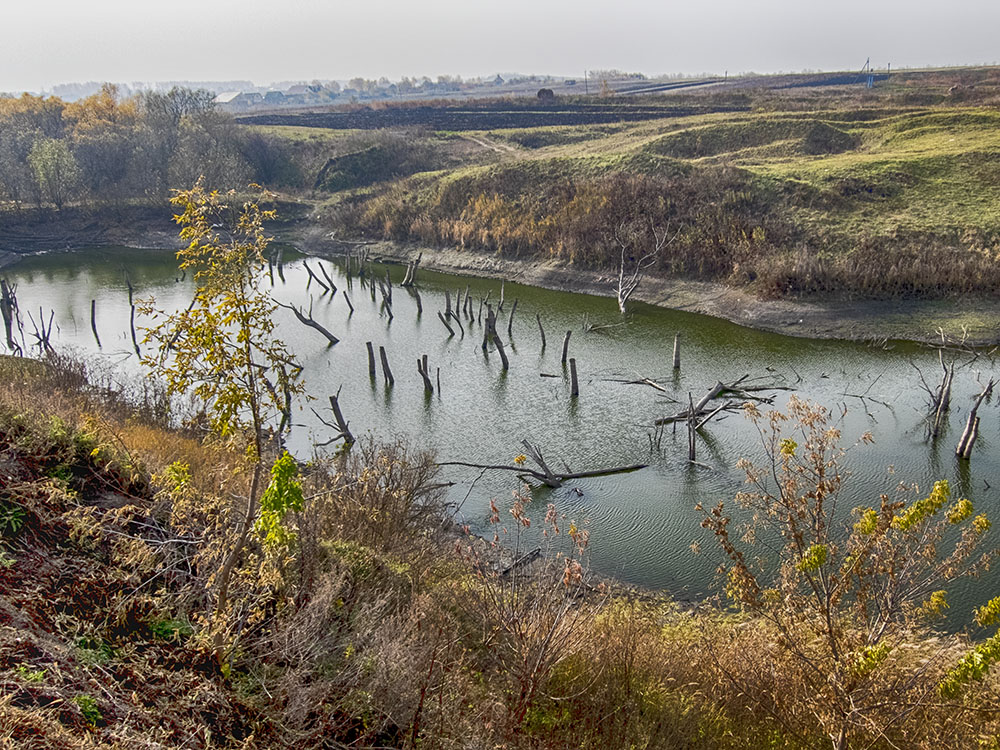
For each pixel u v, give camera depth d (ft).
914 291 138.62
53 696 26.86
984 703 30.63
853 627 33.45
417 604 37.09
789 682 33.01
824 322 136.67
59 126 316.19
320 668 31.71
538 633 34.60
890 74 516.73
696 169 197.77
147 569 34.83
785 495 32.58
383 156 289.53
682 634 41.81
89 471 46.60
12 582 32.96
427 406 108.27
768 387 109.60
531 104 390.01
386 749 28.63
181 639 32.37
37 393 63.41
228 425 28.76
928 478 80.33
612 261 175.73
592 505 77.77
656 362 123.85
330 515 47.01
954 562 29.35
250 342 29.58
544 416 102.99
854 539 30.73
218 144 281.74
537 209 201.05
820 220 164.55
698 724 32.99
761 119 244.42
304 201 264.52
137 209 245.86
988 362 117.08
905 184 175.22
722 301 151.74
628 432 96.53
